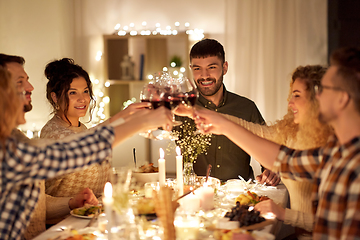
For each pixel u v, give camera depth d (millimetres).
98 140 1184
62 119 2020
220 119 1449
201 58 2236
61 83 1956
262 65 3912
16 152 1045
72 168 1140
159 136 1668
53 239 1223
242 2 3906
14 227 1167
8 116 1054
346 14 3900
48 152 1089
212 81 2264
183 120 2287
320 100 1130
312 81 1500
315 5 3855
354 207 996
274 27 3863
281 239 1761
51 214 1712
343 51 1099
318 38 3877
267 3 3865
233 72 4008
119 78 4367
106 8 4230
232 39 3980
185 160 1924
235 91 3980
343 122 1092
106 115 4340
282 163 1372
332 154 1205
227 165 2324
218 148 2311
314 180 1271
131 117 1456
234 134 1439
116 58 4340
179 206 1509
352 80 1048
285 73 3910
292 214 1402
